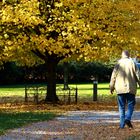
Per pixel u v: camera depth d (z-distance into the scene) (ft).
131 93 55.67
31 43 89.81
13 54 94.43
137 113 77.92
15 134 51.98
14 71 197.36
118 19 92.38
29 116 71.67
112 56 93.86
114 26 92.22
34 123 62.85
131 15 95.25
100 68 216.95
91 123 62.85
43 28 88.69
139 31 94.58
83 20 87.97
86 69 215.10
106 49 89.66
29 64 108.58
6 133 52.75
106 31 92.07
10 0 90.02
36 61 108.17
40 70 203.41
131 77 55.77
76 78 214.28
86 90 157.38
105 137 49.55
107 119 68.18
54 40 88.12
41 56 99.09
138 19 95.25
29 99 115.03
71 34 87.61
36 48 90.74
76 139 48.24
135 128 56.90
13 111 81.71
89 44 91.04
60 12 89.15
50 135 51.29
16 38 88.48
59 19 87.30
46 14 89.56
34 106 92.48
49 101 99.66
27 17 85.15
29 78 205.16
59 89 121.60
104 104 98.12
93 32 88.43
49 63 99.71
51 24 89.10
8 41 87.81
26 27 90.48
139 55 95.55
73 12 88.07
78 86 183.62
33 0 86.48
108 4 91.56
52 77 100.07
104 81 220.43
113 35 90.84
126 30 93.66
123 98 56.08
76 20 87.45
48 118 69.15
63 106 92.48
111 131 54.24
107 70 217.77
